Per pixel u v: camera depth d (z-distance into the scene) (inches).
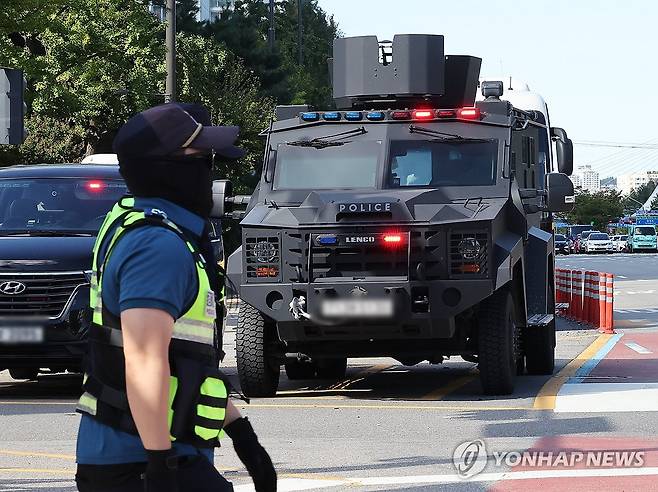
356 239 973.8
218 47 3954.2
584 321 2066.9
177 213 295.4
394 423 866.8
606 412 900.6
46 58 3179.1
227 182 890.1
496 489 621.0
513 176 1057.5
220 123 3882.9
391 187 1054.4
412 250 968.3
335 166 1071.6
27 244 1010.7
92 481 286.2
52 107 3112.7
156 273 279.6
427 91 1158.3
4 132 1112.8
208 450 293.4
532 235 1160.8
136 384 274.8
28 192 1106.1
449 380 1195.3
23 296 981.8
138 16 3321.9
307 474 666.2
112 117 3366.1
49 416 922.7
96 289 291.1
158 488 275.9
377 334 979.9
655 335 1763.0
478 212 984.9
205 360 288.8
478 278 962.7
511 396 1014.4
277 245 989.8
